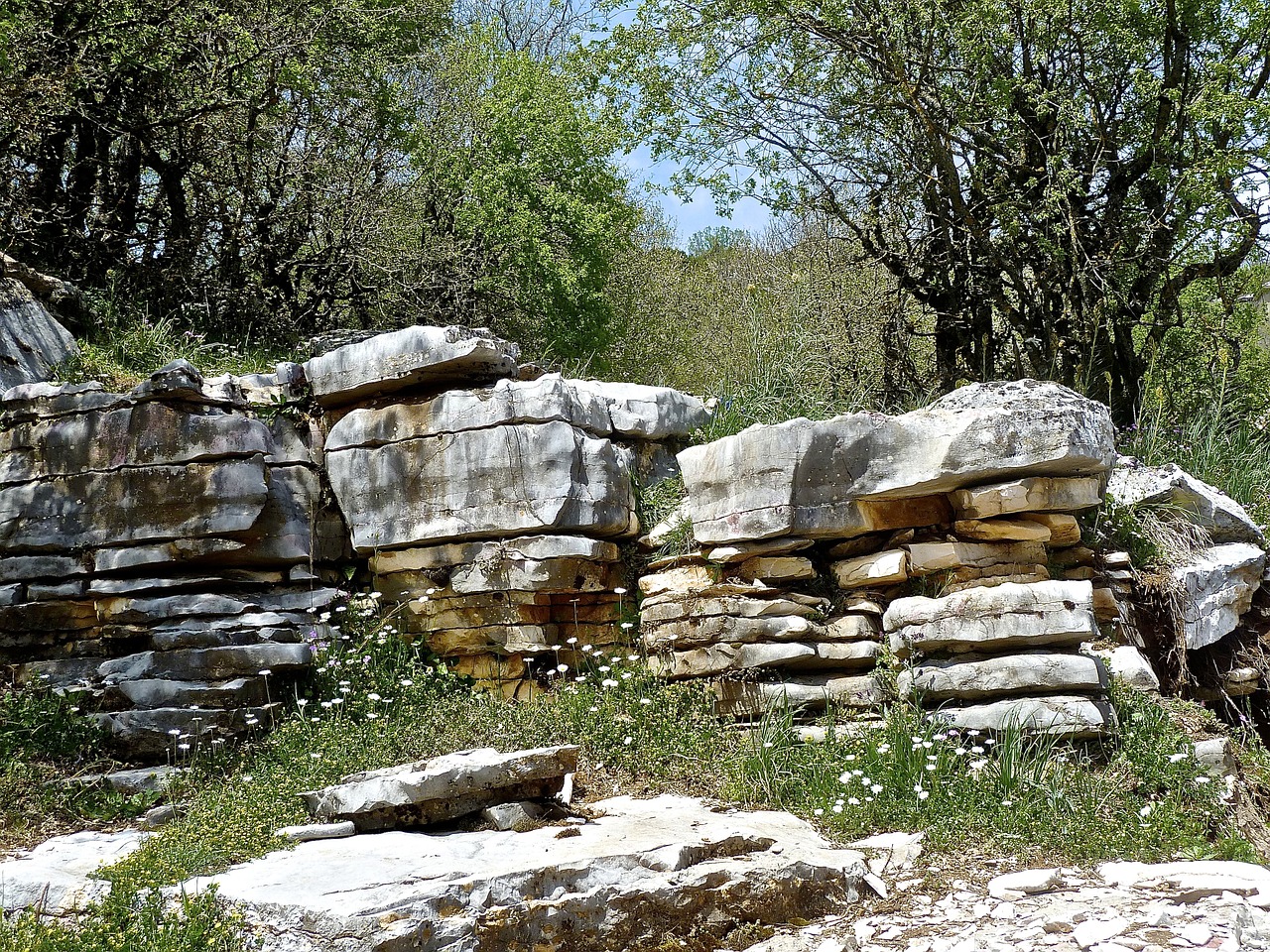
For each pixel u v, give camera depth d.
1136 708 5.53
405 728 5.68
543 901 3.76
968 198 11.23
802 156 11.38
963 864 4.59
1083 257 10.55
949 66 10.60
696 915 3.98
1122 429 10.06
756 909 4.07
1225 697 6.84
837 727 5.63
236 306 11.50
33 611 6.02
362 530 6.39
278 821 4.74
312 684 5.92
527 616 6.17
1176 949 3.61
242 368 8.36
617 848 4.11
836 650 5.78
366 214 12.11
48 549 6.13
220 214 11.70
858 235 11.43
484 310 13.70
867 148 11.26
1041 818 4.83
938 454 5.64
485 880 3.74
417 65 14.39
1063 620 5.32
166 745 5.45
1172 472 7.14
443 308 12.99
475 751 4.98
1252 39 10.41
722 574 6.12
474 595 6.19
